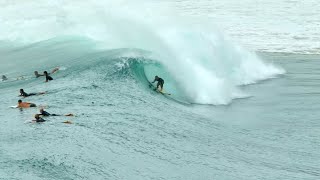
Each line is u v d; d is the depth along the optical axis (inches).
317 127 2293.3
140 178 1477.6
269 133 2202.3
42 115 2241.6
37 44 5177.2
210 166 1658.5
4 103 2669.8
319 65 4175.7
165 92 3043.8
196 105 2896.2
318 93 3132.4
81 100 2600.9
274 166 1696.6
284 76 3799.2
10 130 2001.7
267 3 7795.3
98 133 1961.1
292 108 2743.6
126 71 3110.2
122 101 2635.3
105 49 3991.1
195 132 2170.3
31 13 7352.4
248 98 3105.3
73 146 1748.3
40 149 1692.9
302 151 1904.5
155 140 1953.7
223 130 2252.7
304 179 1557.6
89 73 3127.5
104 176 1465.3
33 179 1382.9
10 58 4591.5
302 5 7391.7
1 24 6471.5
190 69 3287.4
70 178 1418.6
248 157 1807.3
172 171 1573.6
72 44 4704.7
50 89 2886.3
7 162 1539.1
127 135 1983.3
